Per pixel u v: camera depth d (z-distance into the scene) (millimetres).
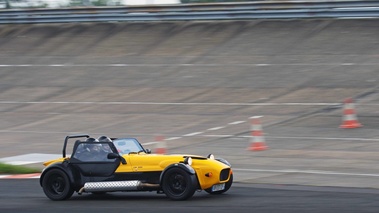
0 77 49188
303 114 33625
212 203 16562
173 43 49219
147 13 54438
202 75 42594
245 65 43000
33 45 54625
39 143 32688
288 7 49125
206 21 51906
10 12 59969
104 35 53531
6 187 21281
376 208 14977
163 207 16266
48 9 58312
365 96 35281
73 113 39062
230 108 36312
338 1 47312
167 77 43312
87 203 17609
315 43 44438
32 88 45844
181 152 28078
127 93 41656
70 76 46812
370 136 28453
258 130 27922
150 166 17625
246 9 50469
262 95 37812
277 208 15469
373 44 42781
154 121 35438
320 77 39125
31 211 16516
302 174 21969
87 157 18219
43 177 18469
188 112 36500
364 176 20969
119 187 17688
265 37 46875
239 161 25656
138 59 47625
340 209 14992
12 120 39406
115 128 34781
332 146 27141
